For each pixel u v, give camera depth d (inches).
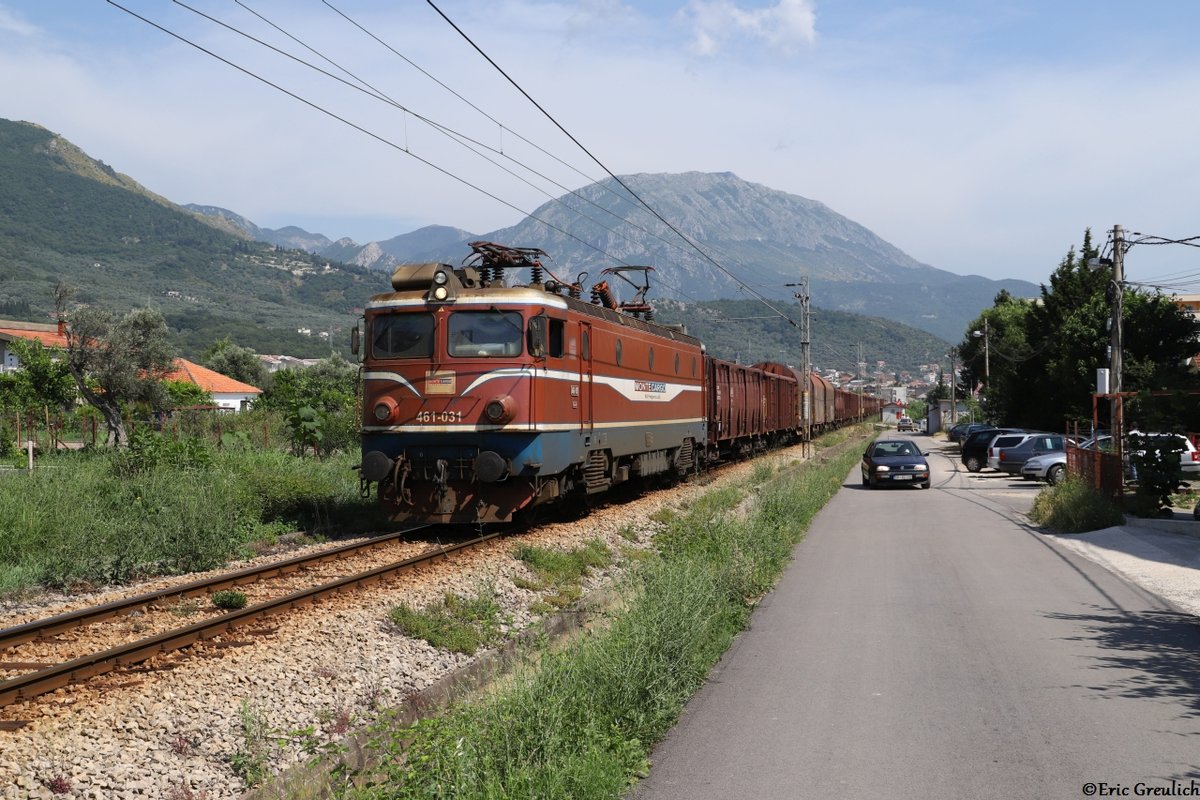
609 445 772.0
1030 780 232.2
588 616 459.5
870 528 756.6
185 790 238.8
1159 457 778.8
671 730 278.8
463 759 224.7
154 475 738.2
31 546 553.9
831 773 240.7
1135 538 665.0
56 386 1578.5
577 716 262.1
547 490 665.0
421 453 641.6
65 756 250.1
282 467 882.1
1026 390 2096.5
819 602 462.0
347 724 288.0
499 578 503.8
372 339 655.8
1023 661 345.1
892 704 296.8
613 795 224.7
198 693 301.0
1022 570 550.3
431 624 401.7
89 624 394.6
